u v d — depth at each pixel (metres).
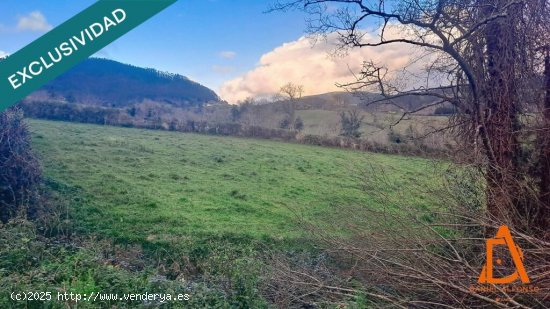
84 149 18.45
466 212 5.88
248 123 31.22
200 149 22.59
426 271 5.44
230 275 6.80
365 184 8.47
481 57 6.71
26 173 11.01
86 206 11.27
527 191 6.24
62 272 5.82
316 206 12.66
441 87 7.34
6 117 11.11
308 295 6.11
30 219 9.72
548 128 6.14
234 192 14.28
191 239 9.70
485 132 6.53
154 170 16.61
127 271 6.63
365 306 5.30
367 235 6.37
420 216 6.43
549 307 4.71
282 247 9.10
